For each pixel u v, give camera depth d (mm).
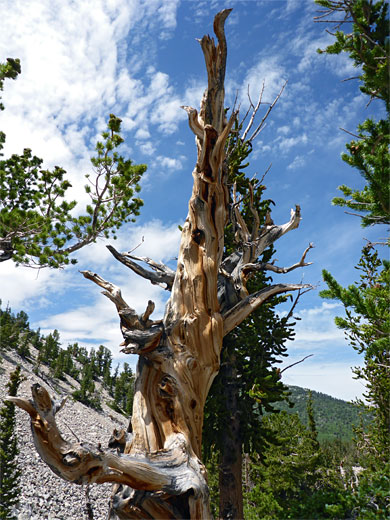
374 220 6547
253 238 11555
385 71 5699
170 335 8469
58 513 28016
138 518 6707
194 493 6609
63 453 5797
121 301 8773
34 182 15680
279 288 9602
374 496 7918
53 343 97750
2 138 15516
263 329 11867
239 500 10477
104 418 72125
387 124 5531
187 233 9562
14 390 26703
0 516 23781
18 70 13953
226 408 11180
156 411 7934
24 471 33000
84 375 94750
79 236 14578
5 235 12805
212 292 8945
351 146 5895
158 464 6742
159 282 10914
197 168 9641
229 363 11312
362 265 13555
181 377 8078
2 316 79000
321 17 7340
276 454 20172
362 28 6695
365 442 19500
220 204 9656
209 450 11219
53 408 5934
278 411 11016
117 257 10672
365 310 6547
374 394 16078
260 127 13555
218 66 9609
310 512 8227
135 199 15898
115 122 14250
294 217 12156
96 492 34812
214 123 9648
